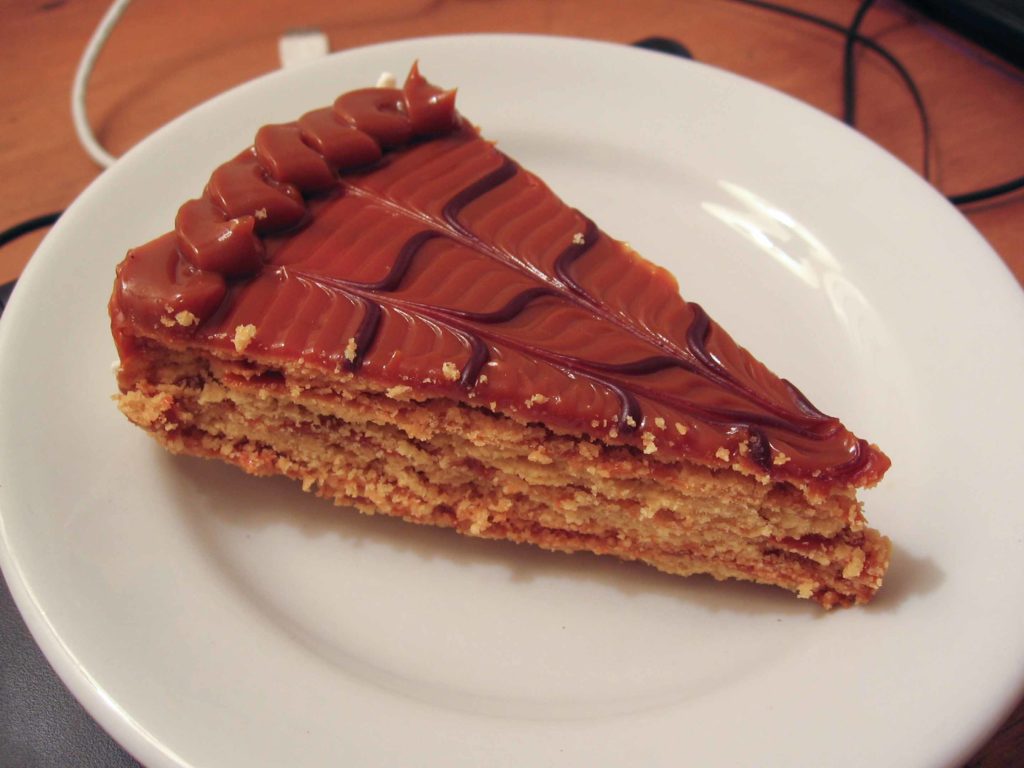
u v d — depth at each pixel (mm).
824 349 201
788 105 228
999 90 261
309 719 146
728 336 179
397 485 181
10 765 156
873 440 185
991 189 235
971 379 182
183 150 217
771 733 145
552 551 183
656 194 227
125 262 167
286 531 180
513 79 236
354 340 163
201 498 181
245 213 171
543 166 232
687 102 232
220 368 170
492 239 182
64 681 146
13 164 247
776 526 169
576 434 165
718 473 165
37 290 188
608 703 158
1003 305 189
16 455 167
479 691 160
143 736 139
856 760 140
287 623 165
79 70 258
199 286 162
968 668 147
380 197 185
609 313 174
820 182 218
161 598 158
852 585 163
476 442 169
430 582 176
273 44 280
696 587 176
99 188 206
